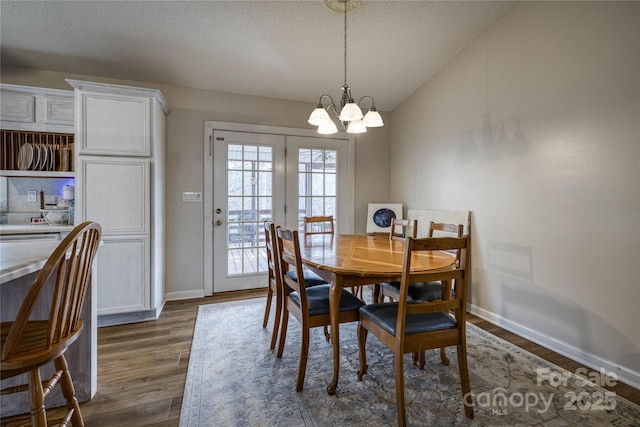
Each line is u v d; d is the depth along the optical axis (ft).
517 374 6.12
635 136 5.67
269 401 5.25
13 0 7.03
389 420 4.81
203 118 10.87
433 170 11.02
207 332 8.03
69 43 8.38
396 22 8.46
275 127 11.82
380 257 6.14
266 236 8.02
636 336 5.72
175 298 10.61
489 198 8.80
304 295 5.56
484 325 8.57
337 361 5.41
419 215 11.50
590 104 6.35
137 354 6.86
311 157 12.47
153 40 8.54
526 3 7.68
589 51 6.36
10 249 4.58
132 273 8.54
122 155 8.43
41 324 4.02
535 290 7.54
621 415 4.95
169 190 10.46
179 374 6.08
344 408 5.08
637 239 5.68
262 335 7.86
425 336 4.79
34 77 9.16
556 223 7.04
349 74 10.75
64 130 8.76
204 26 8.18
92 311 5.34
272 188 11.85
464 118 9.64
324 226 11.46
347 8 7.64
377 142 13.46
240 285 11.54
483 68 8.93
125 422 4.76
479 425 4.71
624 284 5.88
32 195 9.52
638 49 5.60
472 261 9.43
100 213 8.25
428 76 11.09
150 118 8.66
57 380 3.94
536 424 4.73
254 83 10.85
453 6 8.00
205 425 4.70
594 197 6.31
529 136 7.64
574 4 6.63
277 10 7.81
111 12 7.55
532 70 7.55
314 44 9.16
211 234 11.03
